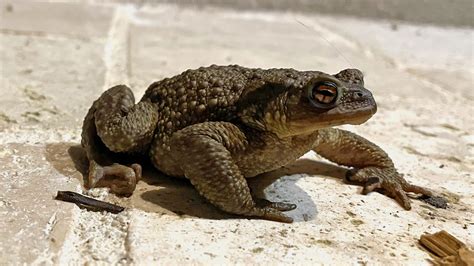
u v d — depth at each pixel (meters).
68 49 0.49
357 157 0.35
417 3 0.85
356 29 0.71
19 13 0.60
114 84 0.43
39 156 0.34
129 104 0.32
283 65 0.51
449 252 0.29
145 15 0.68
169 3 0.76
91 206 0.31
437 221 0.32
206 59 0.50
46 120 0.37
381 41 0.65
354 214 0.32
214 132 0.31
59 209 0.30
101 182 0.32
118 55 0.49
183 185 0.33
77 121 0.37
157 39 0.56
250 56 0.53
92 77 0.43
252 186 0.33
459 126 0.41
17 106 0.38
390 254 0.29
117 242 0.29
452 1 0.88
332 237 0.30
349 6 0.81
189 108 0.32
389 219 0.32
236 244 0.29
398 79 0.50
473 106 0.45
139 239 0.29
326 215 0.31
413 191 0.34
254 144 0.31
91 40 0.53
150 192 0.32
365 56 0.58
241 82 0.32
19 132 0.36
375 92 0.46
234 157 0.31
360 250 0.30
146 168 0.34
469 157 0.38
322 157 0.36
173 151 0.31
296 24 0.72
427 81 0.50
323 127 0.30
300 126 0.30
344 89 0.30
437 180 0.35
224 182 0.30
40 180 0.32
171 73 0.45
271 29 0.68
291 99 0.30
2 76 0.42
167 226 0.30
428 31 0.74
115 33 0.57
